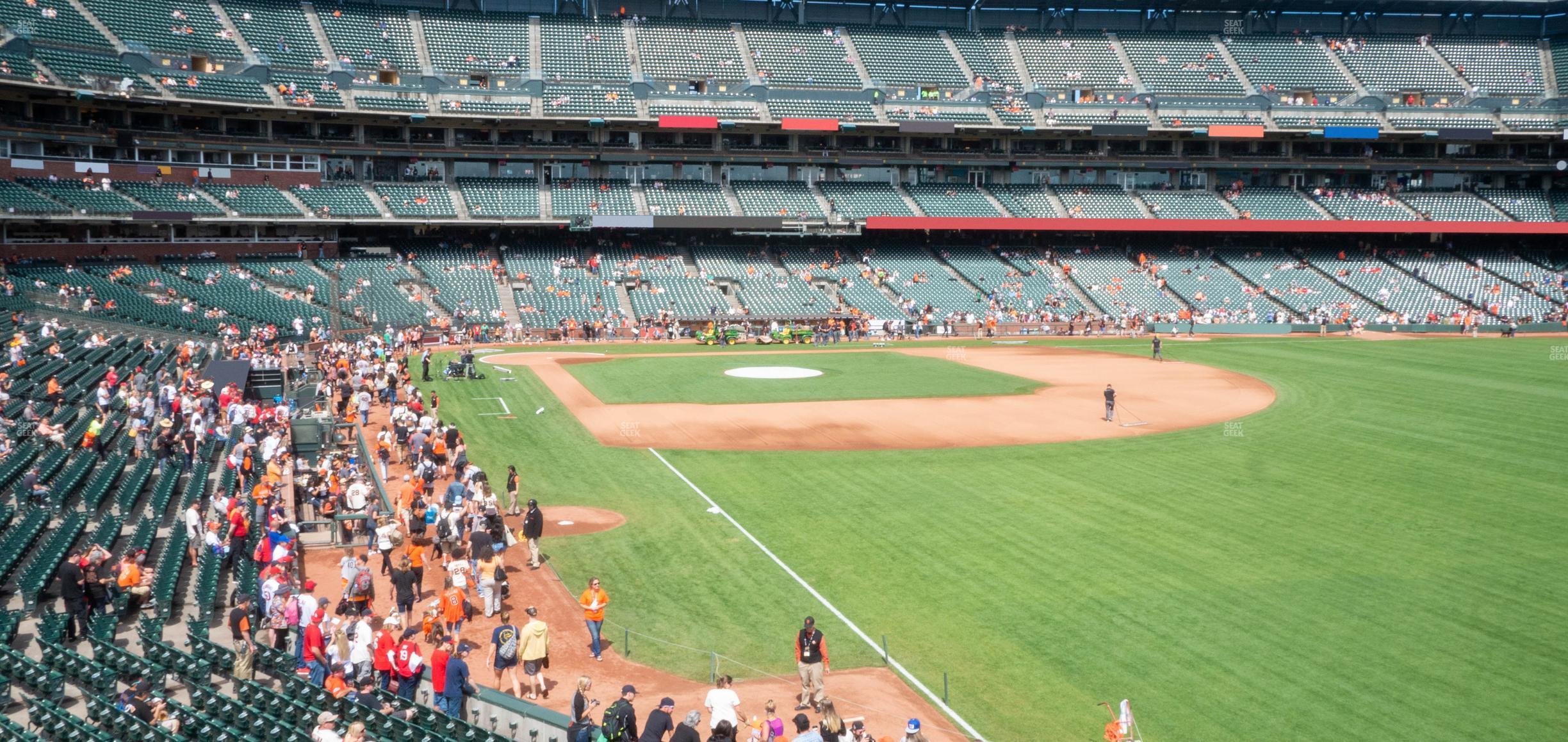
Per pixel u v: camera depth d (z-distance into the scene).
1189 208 100.25
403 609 24.95
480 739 18.25
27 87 67.12
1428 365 68.25
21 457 33.06
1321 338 86.00
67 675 20.38
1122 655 23.00
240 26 84.88
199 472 33.53
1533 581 27.14
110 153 75.31
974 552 30.16
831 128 93.94
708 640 24.30
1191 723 19.89
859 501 35.78
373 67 87.69
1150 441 44.88
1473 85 104.00
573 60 94.81
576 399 55.84
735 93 95.75
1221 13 110.06
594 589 23.20
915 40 105.12
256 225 82.44
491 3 100.75
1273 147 103.50
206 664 20.47
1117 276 96.81
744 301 88.69
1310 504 34.59
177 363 51.38
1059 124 97.31
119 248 73.19
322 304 76.44
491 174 93.56
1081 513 33.91
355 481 32.81
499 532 29.97
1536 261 100.00
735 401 55.56
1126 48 106.81
